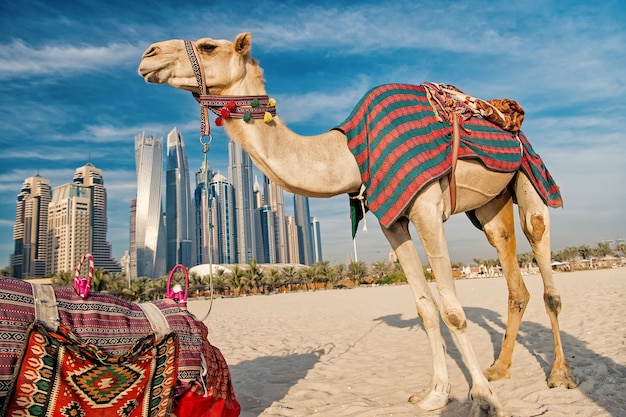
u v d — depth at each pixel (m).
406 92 4.47
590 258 79.69
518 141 4.86
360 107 4.46
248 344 10.65
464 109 4.48
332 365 7.21
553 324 4.89
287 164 4.13
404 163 3.97
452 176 4.30
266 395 5.57
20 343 2.49
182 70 4.17
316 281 76.56
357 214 4.83
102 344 2.81
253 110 4.14
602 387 4.53
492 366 5.41
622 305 11.43
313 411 4.70
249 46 4.23
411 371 6.27
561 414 3.94
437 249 3.99
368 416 4.34
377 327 12.16
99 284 53.75
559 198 5.21
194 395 3.25
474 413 3.75
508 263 5.31
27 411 2.48
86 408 2.68
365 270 76.38
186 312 3.52
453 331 3.93
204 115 4.23
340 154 4.35
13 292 2.61
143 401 2.92
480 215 5.38
